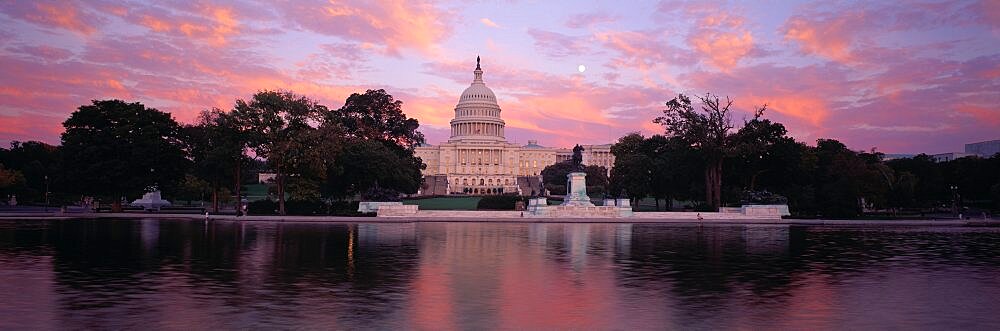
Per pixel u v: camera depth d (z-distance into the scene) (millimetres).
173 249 35875
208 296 20859
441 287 22969
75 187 86188
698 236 49125
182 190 114812
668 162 102938
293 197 90125
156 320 17234
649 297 21250
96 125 87875
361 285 23266
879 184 101875
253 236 46000
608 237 47281
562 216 77875
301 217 72812
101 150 84688
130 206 101875
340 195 99938
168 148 89062
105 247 36781
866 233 55062
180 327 16453
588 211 78438
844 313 18844
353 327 16609
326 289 22359
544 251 36031
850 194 86438
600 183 168500
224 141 81062
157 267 27891
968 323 17641
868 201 104375
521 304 19922
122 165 83938
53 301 19844
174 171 90500
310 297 20812
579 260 31594
